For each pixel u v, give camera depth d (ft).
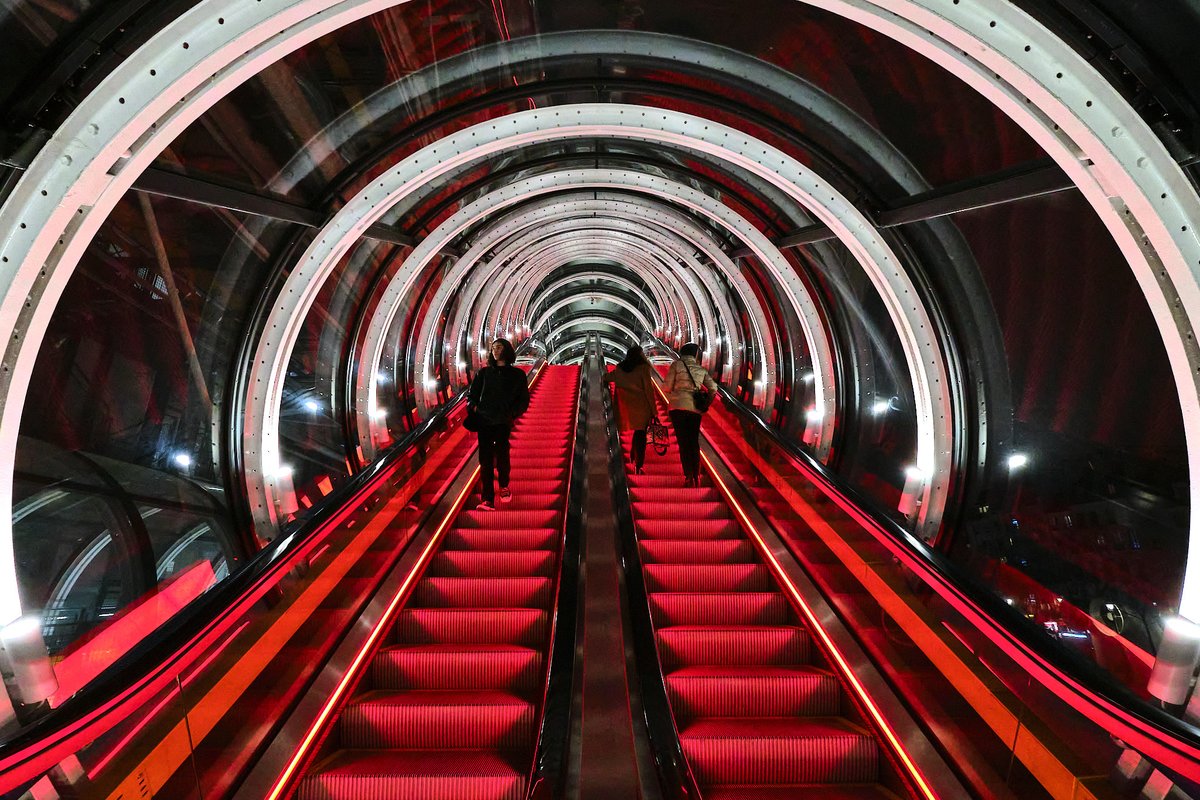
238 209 15.40
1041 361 19.57
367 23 15.42
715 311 55.06
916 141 16.79
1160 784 8.71
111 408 21.93
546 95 19.25
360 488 15.12
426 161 18.98
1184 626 9.93
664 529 21.80
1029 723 9.07
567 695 9.63
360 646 14.10
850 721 13.11
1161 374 17.66
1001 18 9.10
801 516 18.65
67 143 8.96
